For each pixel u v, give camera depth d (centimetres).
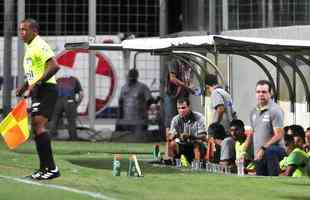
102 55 6831
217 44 4188
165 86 6316
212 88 4694
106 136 6588
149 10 7006
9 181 3522
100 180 3575
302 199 3112
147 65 6894
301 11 5872
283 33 5325
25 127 3528
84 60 6838
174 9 6894
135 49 4516
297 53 4388
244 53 4594
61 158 4875
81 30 6906
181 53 4778
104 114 6825
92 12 6556
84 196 3066
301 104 4881
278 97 4891
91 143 6216
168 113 6031
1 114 6638
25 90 3588
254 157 4106
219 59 5816
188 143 4638
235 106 5681
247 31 5728
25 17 6850
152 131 6556
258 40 4100
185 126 4669
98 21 6938
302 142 3969
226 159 4272
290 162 3931
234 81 5697
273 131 4012
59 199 2994
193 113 4669
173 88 5984
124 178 3678
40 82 3500
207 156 4503
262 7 6006
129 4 6981
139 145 6131
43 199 2992
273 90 4738
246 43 4100
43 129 3562
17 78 6525
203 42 4175
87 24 6906
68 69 6812
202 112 5500
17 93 3606
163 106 6488
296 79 4900
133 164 3812
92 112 6644
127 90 6606
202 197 3114
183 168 4434
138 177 3731
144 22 7000
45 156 3572
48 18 6894
